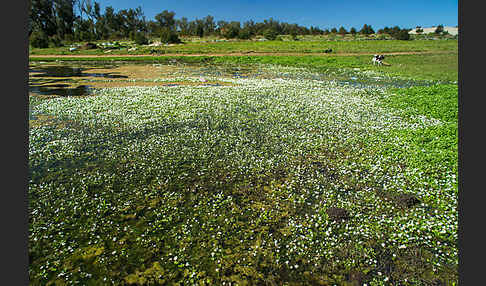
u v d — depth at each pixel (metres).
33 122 11.67
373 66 29.97
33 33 51.94
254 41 62.06
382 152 9.17
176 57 39.69
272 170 8.20
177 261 4.99
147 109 13.57
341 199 6.80
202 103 14.65
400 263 5.02
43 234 5.61
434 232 5.68
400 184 7.36
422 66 29.36
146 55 42.66
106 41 62.25
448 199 6.67
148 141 10.03
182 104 14.41
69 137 10.27
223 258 5.08
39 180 7.46
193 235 5.62
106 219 6.05
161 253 5.20
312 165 8.49
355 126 11.57
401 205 6.56
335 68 29.78
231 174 7.95
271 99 15.75
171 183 7.45
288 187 7.25
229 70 28.61
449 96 14.95
